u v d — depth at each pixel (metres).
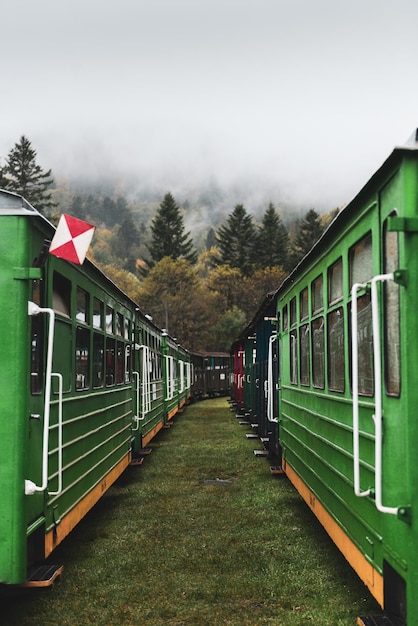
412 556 3.06
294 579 5.27
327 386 5.57
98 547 6.29
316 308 6.20
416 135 3.19
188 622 4.43
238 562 5.75
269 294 10.53
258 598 4.88
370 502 3.92
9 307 4.03
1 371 4.00
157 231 68.56
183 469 10.88
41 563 5.32
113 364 8.30
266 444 12.80
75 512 5.66
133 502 8.34
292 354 8.15
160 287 60.06
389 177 3.43
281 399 9.52
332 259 5.28
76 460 5.73
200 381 34.41
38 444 4.38
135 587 5.12
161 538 6.61
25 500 3.97
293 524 7.11
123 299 9.37
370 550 3.94
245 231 68.19
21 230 4.08
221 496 8.65
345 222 4.70
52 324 4.10
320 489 5.99
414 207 3.12
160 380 16.53
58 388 5.04
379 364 3.22
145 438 12.59
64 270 5.34
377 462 3.20
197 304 59.09
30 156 56.84
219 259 69.31
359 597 4.81
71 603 4.77
